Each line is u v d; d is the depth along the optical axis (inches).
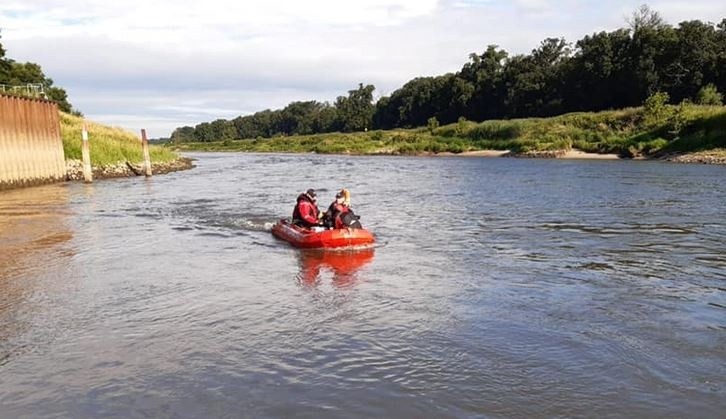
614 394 252.5
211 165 2252.7
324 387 261.9
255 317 357.1
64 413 243.0
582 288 413.7
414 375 273.3
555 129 2723.9
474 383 264.5
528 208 845.8
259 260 516.4
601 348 301.6
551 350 300.2
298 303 385.1
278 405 246.1
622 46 3346.5
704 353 294.0
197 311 370.0
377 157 2849.4
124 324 347.6
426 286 423.8
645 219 725.9
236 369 281.9
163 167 1873.8
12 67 2859.3
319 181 1403.8
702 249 545.3
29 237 639.1
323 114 6678.2
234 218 783.1
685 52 3075.8
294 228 609.9
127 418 237.9
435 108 4776.1
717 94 2699.3
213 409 243.8
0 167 1186.0
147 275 463.5
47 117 1396.4
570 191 1068.5
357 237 562.6
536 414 236.8
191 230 683.4
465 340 315.3
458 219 748.0
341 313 363.3
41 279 453.4
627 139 2309.3
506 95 4084.6
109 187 1277.1
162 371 281.0
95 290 420.2
